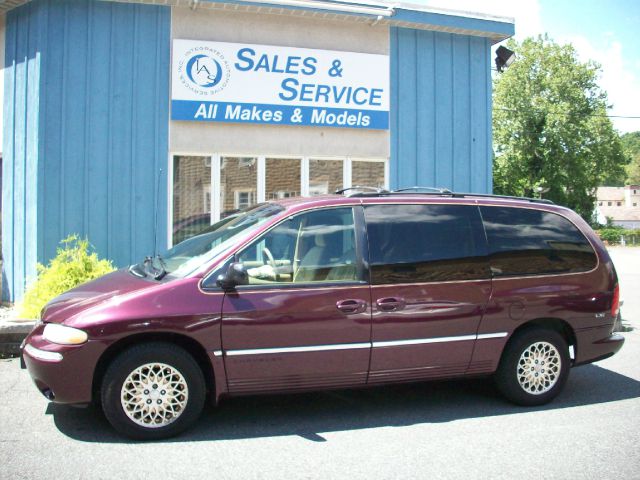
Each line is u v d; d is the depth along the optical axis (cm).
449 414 522
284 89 984
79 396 437
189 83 938
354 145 1034
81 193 903
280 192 1002
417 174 1072
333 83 1009
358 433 474
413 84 1067
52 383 435
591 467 413
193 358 455
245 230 498
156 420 449
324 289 479
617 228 5741
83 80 905
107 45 912
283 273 480
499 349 527
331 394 577
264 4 936
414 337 500
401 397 570
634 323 960
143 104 928
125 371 440
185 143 947
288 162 1006
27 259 910
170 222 941
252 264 478
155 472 397
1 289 977
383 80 1037
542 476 398
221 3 923
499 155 5181
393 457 427
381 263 499
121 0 907
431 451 439
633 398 571
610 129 5188
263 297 465
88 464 408
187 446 443
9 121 966
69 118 899
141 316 439
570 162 5091
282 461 418
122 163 920
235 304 458
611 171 5378
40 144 887
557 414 524
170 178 941
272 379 469
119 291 463
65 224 897
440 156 1085
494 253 533
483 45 1112
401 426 491
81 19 904
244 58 962
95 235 909
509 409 536
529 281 536
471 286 517
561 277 548
